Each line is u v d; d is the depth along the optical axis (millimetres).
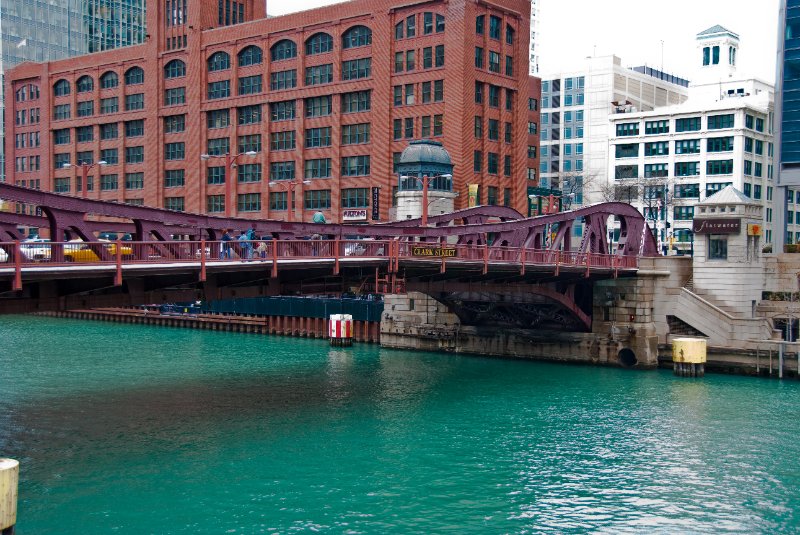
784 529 31734
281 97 109500
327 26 104938
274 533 30297
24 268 28016
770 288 69875
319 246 42312
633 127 146125
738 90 152375
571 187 142125
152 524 30766
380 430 45062
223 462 38469
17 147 144250
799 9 92562
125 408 49406
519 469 38406
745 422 47562
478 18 96875
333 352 76688
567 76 163250
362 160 102562
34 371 63344
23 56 169750
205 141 118312
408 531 30844
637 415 49281
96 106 131750
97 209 34312
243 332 95500
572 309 66938
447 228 55625
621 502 34344
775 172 94938
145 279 36031
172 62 123312
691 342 62656
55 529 29984
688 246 137500
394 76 99375
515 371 65062
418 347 77438
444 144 95125
